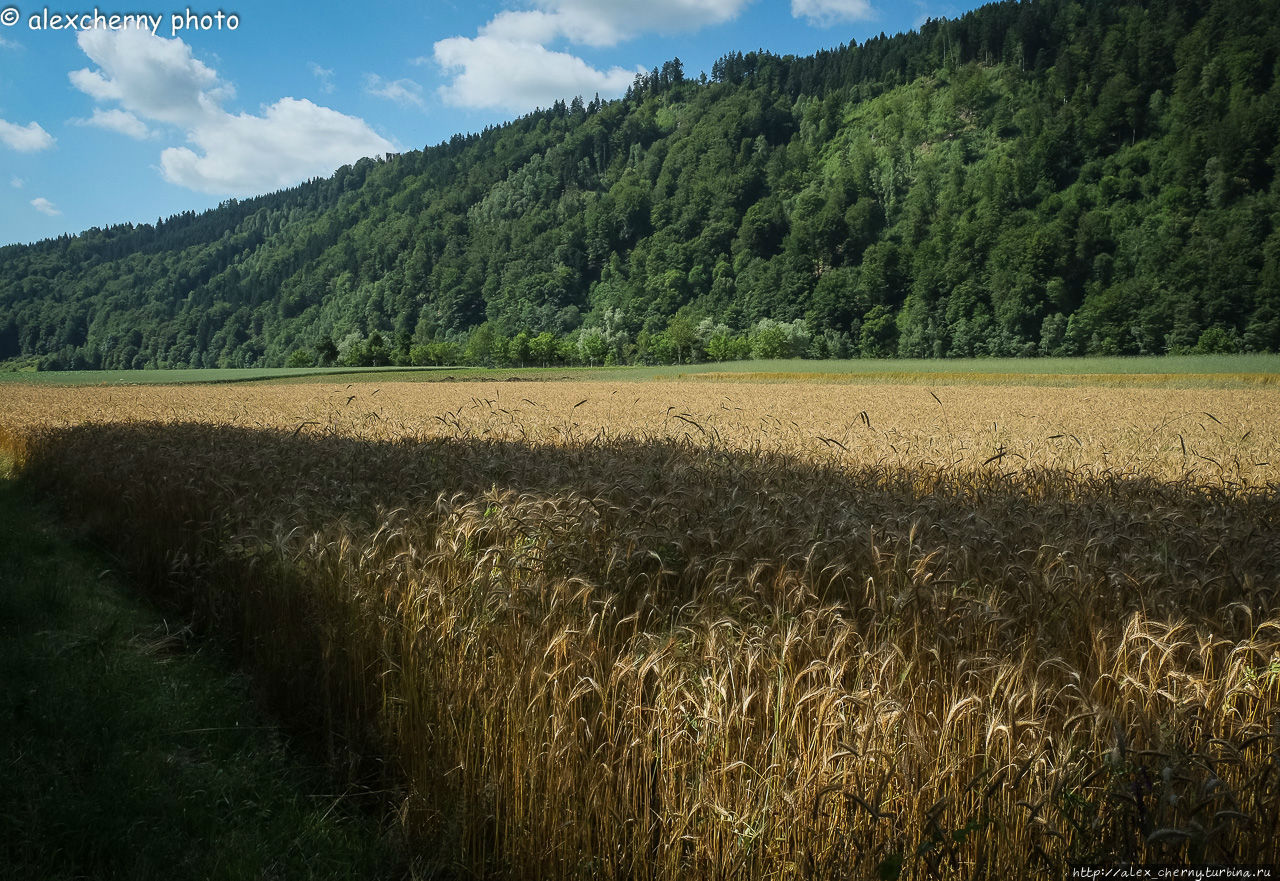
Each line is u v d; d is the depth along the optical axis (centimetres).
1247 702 348
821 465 1027
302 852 395
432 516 639
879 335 18788
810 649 379
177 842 397
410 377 8838
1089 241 18750
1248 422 2183
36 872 364
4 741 462
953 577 463
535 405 2920
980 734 328
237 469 895
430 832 406
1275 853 300
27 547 884
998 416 2288
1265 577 461
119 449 1174
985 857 304
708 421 1978
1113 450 1424
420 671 453
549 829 366
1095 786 303
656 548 517
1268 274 14212
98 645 613
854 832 310
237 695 562
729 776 337
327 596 554
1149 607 417
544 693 385
